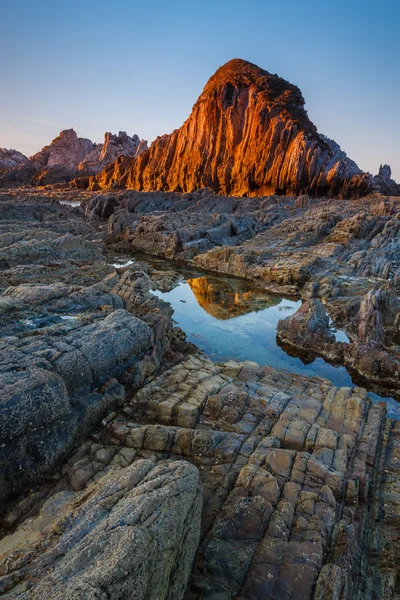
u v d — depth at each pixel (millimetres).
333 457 7473
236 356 14695
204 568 5227
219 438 7883
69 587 3510
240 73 87250
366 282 22125
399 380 12797
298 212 43938
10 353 8172
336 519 6129
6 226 27984
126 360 9820
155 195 52969
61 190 101125
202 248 32312
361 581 5641
